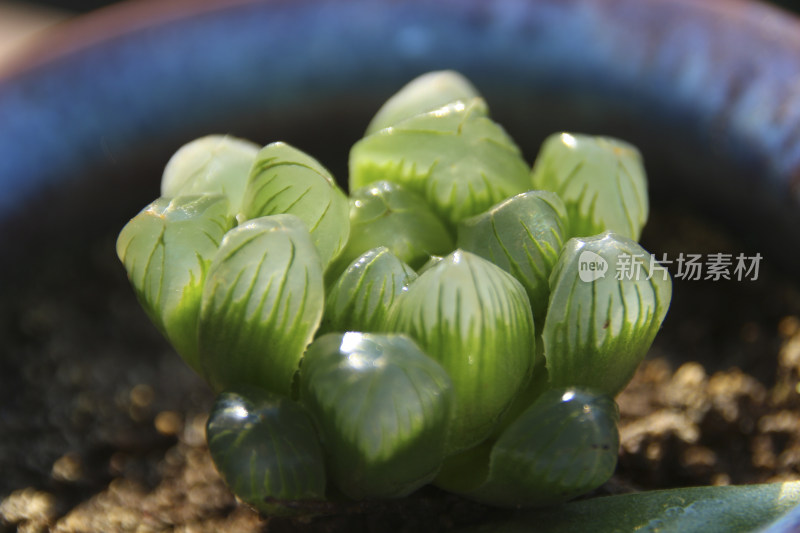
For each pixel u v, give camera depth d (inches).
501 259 5.8
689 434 6.6
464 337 5.5
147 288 5.8
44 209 7.5
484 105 6.2
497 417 5.7
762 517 5.8
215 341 5.7
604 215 6.1
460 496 6.1
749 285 7.3
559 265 5.7
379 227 5.9
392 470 5.6
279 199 5.8
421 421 5.5
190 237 5.8
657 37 7.4
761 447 6.7
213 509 6.7
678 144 7.3
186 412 7.3
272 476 5.6
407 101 6.4
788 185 6.9
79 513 6.8
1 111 7.4
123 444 7.1
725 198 7.3
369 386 5.4
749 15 7.3
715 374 7.1
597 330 5.7
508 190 6.0
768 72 7.1
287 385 5.7
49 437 7.2
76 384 7.4
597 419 5.6
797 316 7.1
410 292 5.6
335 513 6.0
